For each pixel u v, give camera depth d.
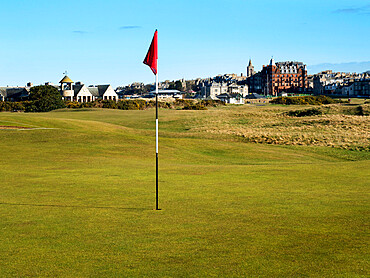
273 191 18.17
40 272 8.80
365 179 21.48
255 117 94.06
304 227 12.07
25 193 17.61
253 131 67.38
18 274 8.70
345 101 166.62
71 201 16.08
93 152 35.44
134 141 42.84
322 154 45.12
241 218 13.30
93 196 17.06
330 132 64.19
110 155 34.41
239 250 10.09
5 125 52.97
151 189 18.70
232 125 80.31
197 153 39.69
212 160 36.03
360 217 13.16
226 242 10.73
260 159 38.19
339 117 78.56
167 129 79.31
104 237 11.29
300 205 15.16
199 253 9.91
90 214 13.98
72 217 13.56
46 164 27.45
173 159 35.22
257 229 11.95
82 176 22.33
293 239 10.91
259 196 17.02
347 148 48.78
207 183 20.39
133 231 11.89
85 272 8.78
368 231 11.54
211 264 9.16
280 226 12.24
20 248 10.36
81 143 39.88
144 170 25.09
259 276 8.46
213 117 94.44
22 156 31.41
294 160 38.69
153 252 10.02
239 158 38.31
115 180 21.14
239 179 21.69
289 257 9.54
